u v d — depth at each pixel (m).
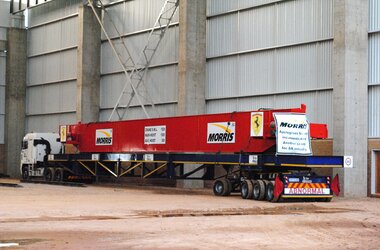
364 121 29.58
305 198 26.23
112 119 44.56
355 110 29.31
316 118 31.52
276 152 25.95
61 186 36.50
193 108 36.84
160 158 32.78
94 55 45.81
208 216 19.92
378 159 29.48
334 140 29.42
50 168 41.31
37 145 43.03
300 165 26.14
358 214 21.12
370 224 18.25
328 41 31.12
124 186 38.25
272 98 33.94
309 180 25.95
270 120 26.84
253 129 27.56
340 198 28.47
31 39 54.19
